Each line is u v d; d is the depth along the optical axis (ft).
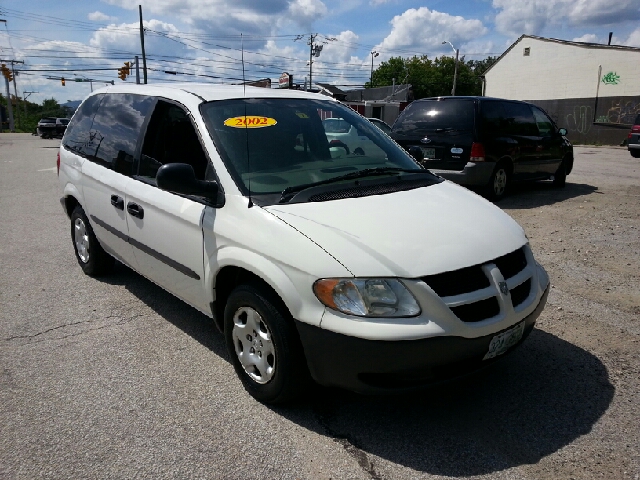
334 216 9.89
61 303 15.67
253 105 12.85
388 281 8.75
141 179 13.46
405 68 256.32
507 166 30.04
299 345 9.57
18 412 10.27
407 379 8.86
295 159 11.99
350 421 9.97
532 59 121.29
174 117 12.89
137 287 16.97
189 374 11.66
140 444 9.32
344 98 129.29
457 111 28.66
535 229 23.68
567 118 112.57
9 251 21.20
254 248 9.86
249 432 9.64
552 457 8.92
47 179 43.24
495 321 9.22
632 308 14.98
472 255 9.41
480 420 9.98
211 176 11.32
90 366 12.01
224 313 11.04
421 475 8.52
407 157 13.92
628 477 8.44
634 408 10.28
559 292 16.21
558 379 11.37
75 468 8.73
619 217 25.99
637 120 62.44
